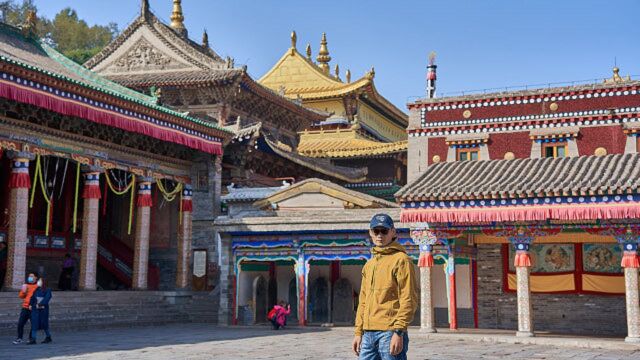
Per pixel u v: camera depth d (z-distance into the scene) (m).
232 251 33.12
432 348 22.27
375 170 65.94
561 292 31.05
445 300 32.78
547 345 24.22
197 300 40.28
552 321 31.08
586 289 30.62
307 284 31.95
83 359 18.33
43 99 30.08
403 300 8.69
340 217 30.73
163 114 36.91
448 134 37.25
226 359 18.34
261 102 59.66
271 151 50.50
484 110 36.69
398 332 8.62
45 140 33.53
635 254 24.58
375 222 9.04
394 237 9.20
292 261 34.66
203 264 42.50
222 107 53.78
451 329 29.23
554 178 26.55
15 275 30.77
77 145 35.41
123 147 38.31
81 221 43.53
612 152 33.94
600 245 30.66
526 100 35.84
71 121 34.84
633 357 19.89
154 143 40.53
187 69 55.16
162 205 44.88
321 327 31.06
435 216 26.81
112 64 56.84
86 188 36.19
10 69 28.41
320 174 57.41
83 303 33.06
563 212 24.70
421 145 37.72
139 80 53.69
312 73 80.94
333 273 33.88
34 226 40.41
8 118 31.42
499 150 36.22
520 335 25.75
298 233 31.84
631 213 23.72
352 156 65.00
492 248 32.44
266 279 34.66
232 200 42.78
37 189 40.78
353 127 71.19
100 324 31.84
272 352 20.30
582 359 19.20
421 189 27.45
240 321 33.00
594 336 28.19
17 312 29.27
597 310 30.33
